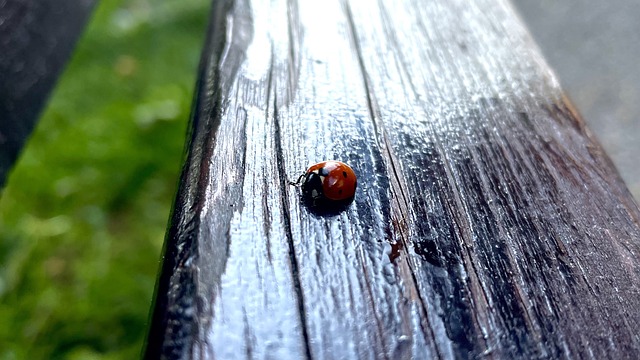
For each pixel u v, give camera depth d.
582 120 0.12
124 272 0.26
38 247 0.26
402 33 0.13
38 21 0.14
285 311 0.07
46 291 0.25
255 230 0.08
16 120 0.13
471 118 0.11
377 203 0.09
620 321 0.08
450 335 0.08
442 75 0.12
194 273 0.07
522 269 0.08
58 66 0.15
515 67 0.13
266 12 0.13
